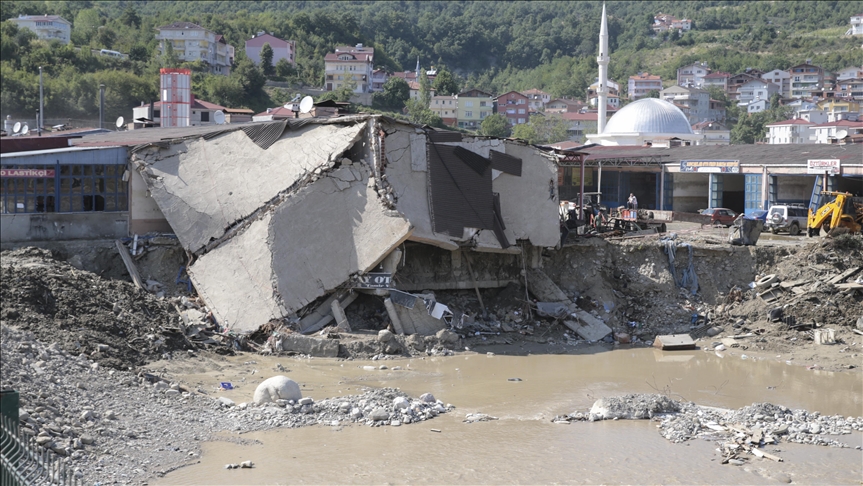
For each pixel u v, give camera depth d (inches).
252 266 1315.2
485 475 761.0
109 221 1455.5
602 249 1584.6
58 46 5418.3
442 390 1068.5
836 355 1279.5
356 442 837.8
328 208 1338.6
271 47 6884.8
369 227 1314.0
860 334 1347.2
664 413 970.1
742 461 814.5
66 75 4896.7
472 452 820.6
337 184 1350.9
